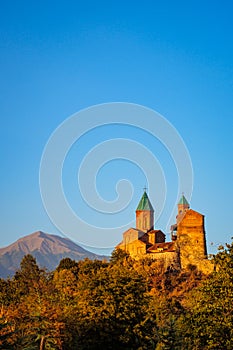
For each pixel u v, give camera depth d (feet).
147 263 620.90
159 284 552.41
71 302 278.26
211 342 213.25
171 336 246.06
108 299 261.03
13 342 163.53
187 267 621.31
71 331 237.04
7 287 440.04
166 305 375.66
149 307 290.15
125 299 262.88
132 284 268.21
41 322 215.10
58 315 225.35
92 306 260.83
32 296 302.45
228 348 211.82
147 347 259.19
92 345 253.85
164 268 616.39
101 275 272.10
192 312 232.73
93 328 254.27
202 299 223.10
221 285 221.87
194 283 552.82
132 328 259.19
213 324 214.69
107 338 254.68
